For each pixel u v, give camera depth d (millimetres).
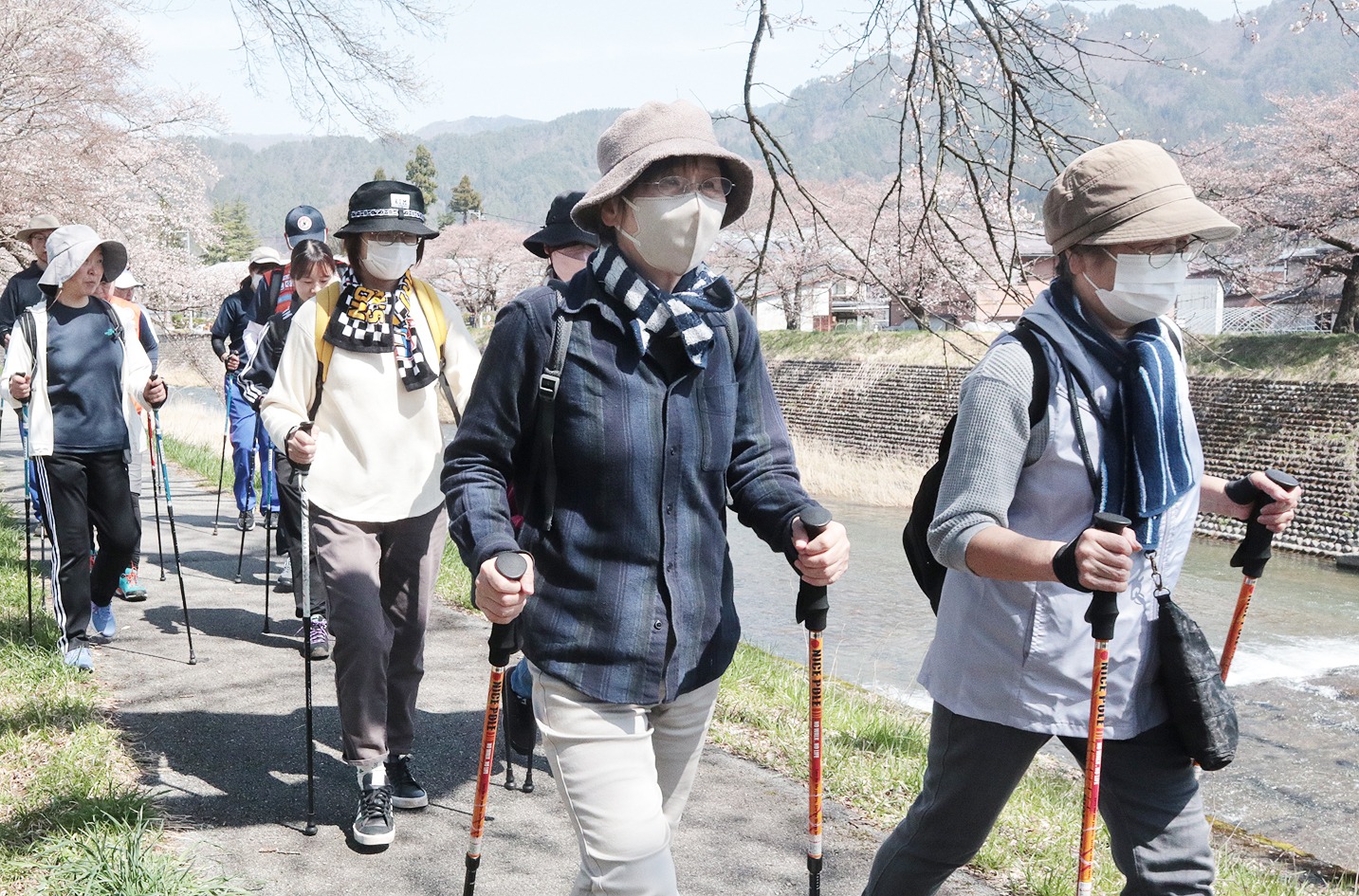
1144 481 2061
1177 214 2039
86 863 2971
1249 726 8844
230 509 10258
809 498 2193
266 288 7367
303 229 5266
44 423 4930
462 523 2105
